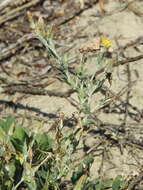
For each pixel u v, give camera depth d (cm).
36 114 346
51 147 263
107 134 321
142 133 320
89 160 254
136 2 421
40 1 429
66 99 353
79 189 237
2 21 420
